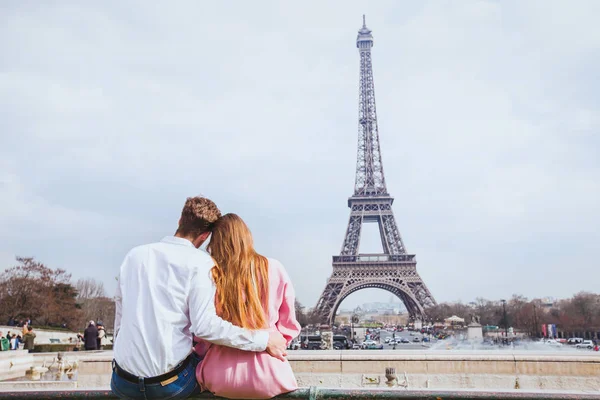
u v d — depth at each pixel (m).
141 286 6.65
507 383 27.30
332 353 29.77
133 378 6.43
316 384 27.97
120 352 6.54
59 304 145.12
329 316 145.62
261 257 7.32
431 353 29.66
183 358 6.58
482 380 27.44
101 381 28.06
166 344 6.41
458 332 189.00
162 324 6.46
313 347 77.50
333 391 6.41
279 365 6.65
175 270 6.67
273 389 6.51
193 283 6.62
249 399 6.57
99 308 195.75
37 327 118.44
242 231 7.25
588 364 26.95
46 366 41.44
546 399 6.06
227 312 6.78
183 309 6.65
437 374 27.77
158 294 6.59
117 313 7.04
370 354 29.02
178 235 7.32
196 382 6.82
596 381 26.72
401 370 27.89
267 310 7.08
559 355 28.19
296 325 7.24
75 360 41.91
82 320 160.38
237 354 6.68
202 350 7.33
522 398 6.09
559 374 27.08
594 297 195.50
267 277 7.16
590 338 184.75
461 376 27.58
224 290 6.83
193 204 7.44
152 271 6.73
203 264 6.75
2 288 135.75
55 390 6.68
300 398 6.56
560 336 198.50
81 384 27.95
